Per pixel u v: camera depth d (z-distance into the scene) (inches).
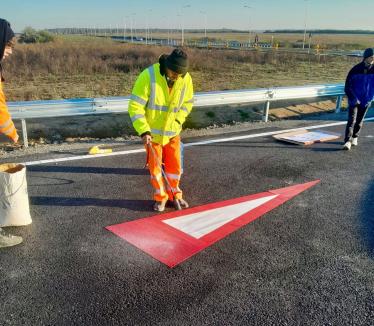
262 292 122.7
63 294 120.1
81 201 187.0
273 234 159.8
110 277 129.0
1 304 115.1
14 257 139.3
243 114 444.8
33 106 278.5
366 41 3838.6
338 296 121.7
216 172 231.0
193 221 169.6
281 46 2696.9
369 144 300.7
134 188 203.9
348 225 169.5
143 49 1406.3
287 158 260.5
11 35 140.0
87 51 1226.6
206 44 2834.6
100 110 306.2
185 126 395.2
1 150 280.5
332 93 425.4
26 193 160.6
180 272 132.4
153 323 108.5
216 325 108.3
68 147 277.6
